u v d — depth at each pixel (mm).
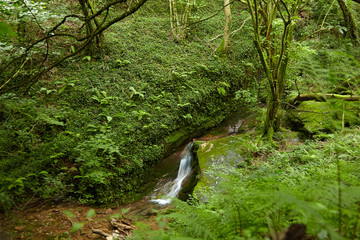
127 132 6895
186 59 9664
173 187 6387
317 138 5922
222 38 11086
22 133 5734
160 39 10117
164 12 11625
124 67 8492
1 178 5008
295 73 6547
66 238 4309
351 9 10586
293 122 6988
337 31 10367
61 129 6520
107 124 6871
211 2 12992
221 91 9141
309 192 1769
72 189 5691
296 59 5785
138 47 9352
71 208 5328
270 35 6895
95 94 7539
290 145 5973
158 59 9227
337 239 1057
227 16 9914
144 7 11367
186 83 8812
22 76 6852
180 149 7828
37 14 5770
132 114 7418
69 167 5891
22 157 5527
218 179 5461
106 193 5902
